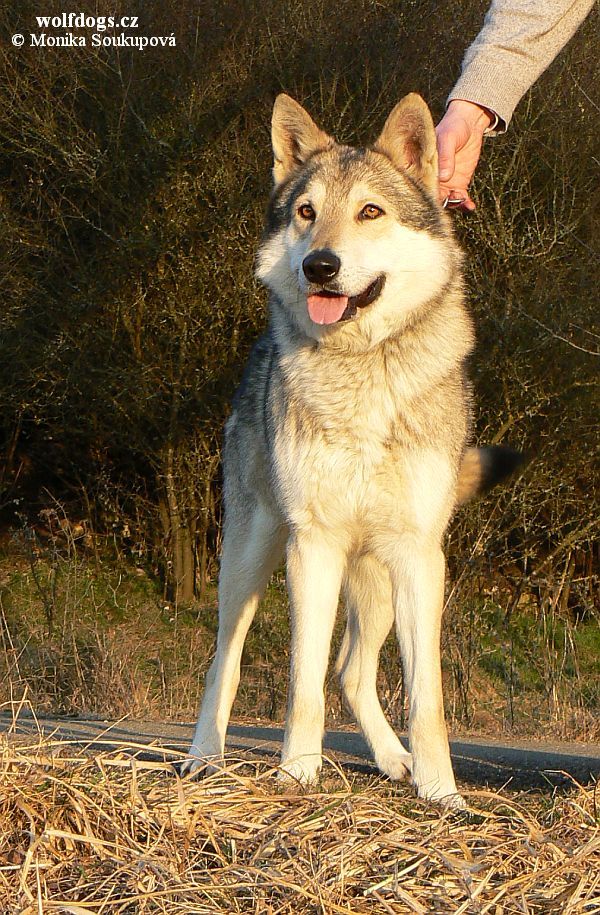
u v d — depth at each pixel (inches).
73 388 698.8
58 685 469.7
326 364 201.2
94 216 679.7
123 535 745.0
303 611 201.5
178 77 641.0
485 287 644.7
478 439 659.4
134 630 647.8
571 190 657.0
